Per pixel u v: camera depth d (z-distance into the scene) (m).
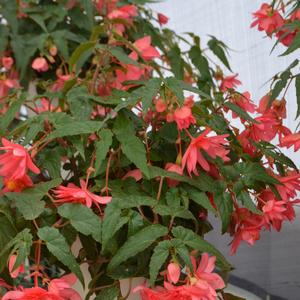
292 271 1.02
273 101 0.82
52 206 0.71
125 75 0.91
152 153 0.75
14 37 1.15
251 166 0.75
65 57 1.10
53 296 0.63
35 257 0.69
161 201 0.71
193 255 0.70
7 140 0.70
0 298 0.71
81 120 0.73
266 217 0.75
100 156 0.68
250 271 1.10
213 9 1.29
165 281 0.66
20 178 0.69
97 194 0.74
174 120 0.74
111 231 0.65
